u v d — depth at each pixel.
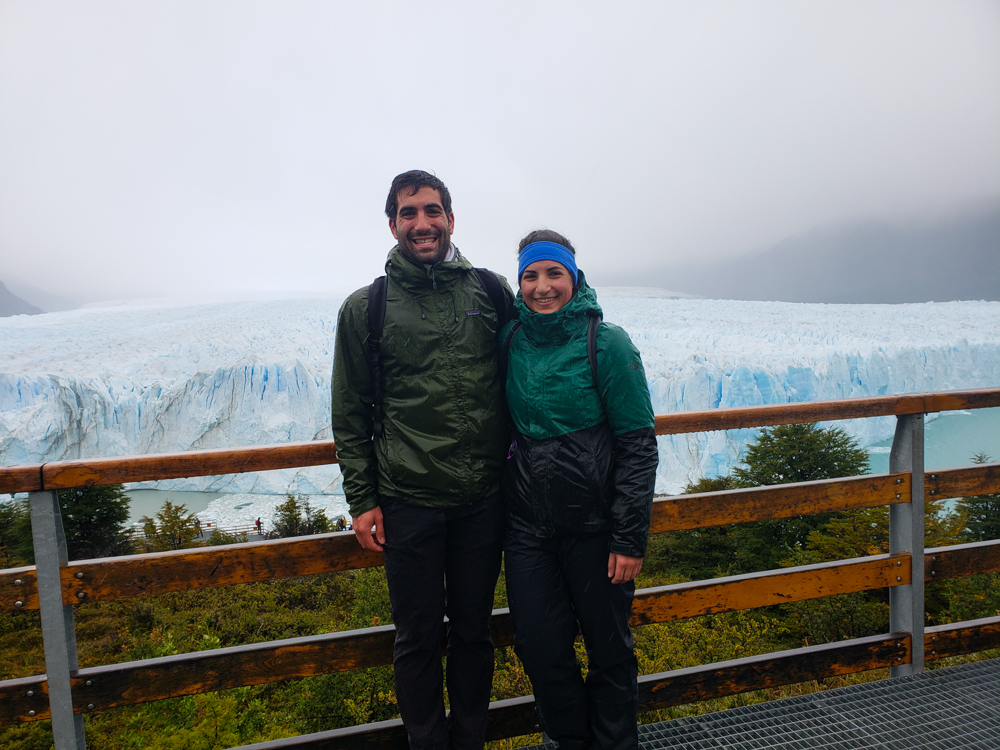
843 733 1.58
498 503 1.41
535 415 1.34
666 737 1.59
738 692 1.74
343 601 12.84
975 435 45.66
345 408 1.35
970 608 9.91
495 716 1.61
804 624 9.44
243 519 36.97
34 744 6.01
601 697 1.38
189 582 1.47
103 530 23.47
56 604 1.40
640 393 1.30
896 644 1.83
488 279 1.43
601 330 1.33
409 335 1.31
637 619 1.68
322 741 1.52
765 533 16.95
